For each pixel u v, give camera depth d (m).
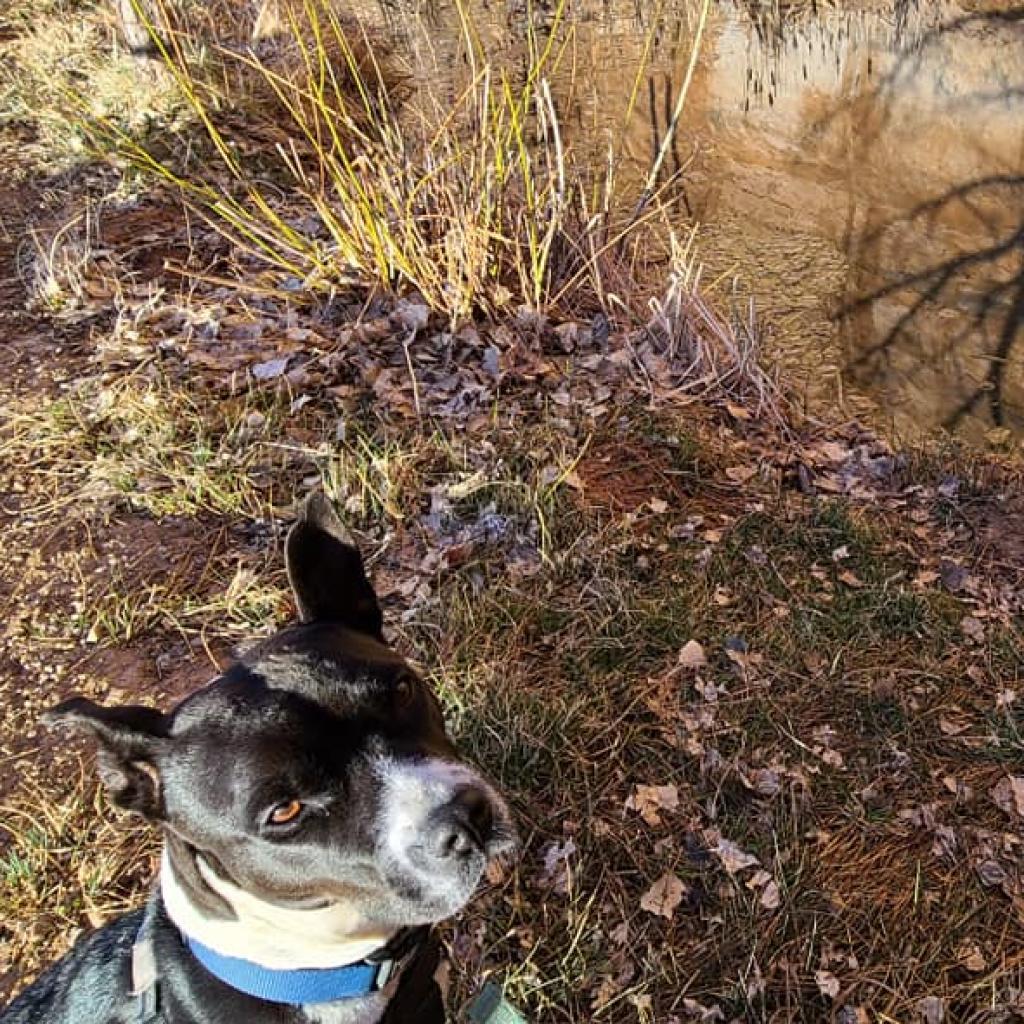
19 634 1.28
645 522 1.44
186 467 1.48
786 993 0.98
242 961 0.71
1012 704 1.24
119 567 1.35
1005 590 1.41
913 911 1.05
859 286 2.09
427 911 0.73
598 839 1.08
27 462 1.51
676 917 1.03
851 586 1.38
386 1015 0.77
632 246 1.99
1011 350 1.91
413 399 1.59
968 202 2.25
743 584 1.37
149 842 1.07
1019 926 1.04
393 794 0.71
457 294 1.71
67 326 1.76
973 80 2.40
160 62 2.43
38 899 1.03
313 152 2.32
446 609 1.28
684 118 2.58
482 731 1.15
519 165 1.91
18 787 1.13
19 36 2.71
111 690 1.21
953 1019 0.97
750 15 2.81
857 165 2.40
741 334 1.86
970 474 1.62
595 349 1.75
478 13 3.00
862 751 1.19
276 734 0.69
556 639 1.28
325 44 2.70
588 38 2.86
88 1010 0.74
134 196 2.09
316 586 0.81
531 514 1.41
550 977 0.98
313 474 1.47
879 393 1.85
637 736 1.18
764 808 1.12
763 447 1.63
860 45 2.61
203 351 1.68
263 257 1.85
